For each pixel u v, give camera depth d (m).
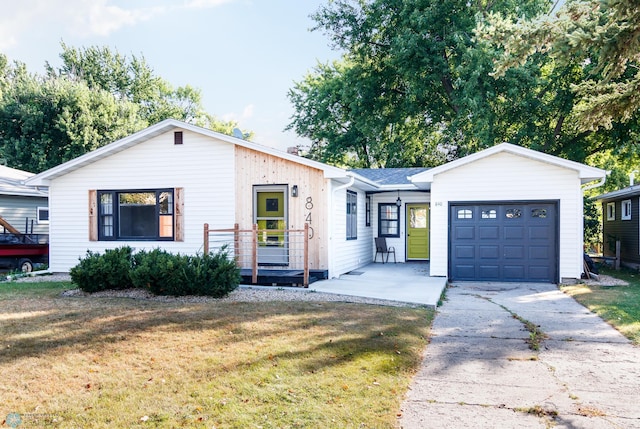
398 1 24.53
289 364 5.20
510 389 4.74
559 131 23.67
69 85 31.84
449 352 6.04
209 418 3.89
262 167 13.12
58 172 14.23
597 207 28.50
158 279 9.45
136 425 3.77
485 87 21.39
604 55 5.16
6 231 17.66
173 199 13.72
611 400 4.47
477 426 3.88
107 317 7.45
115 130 32.28
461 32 21.61
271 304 8.66
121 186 14.05
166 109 43.56
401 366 5.32
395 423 3.89
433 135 29.73
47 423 3.80
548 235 12.98
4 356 5.45
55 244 14.45
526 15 21.05
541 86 22.44
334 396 4.38
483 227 13.38
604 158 26.94
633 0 4.66
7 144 29.91
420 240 18.30
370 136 27.47
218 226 13.41
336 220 13.38
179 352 5.64
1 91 31.52
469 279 13.42
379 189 16.86
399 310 8.32
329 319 7.40
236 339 6.21
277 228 13.07
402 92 27.16
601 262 20.53
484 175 13.32
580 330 7.25
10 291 10.28
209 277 9.39
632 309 8.76
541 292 11.24
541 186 12.95
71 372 4.95
